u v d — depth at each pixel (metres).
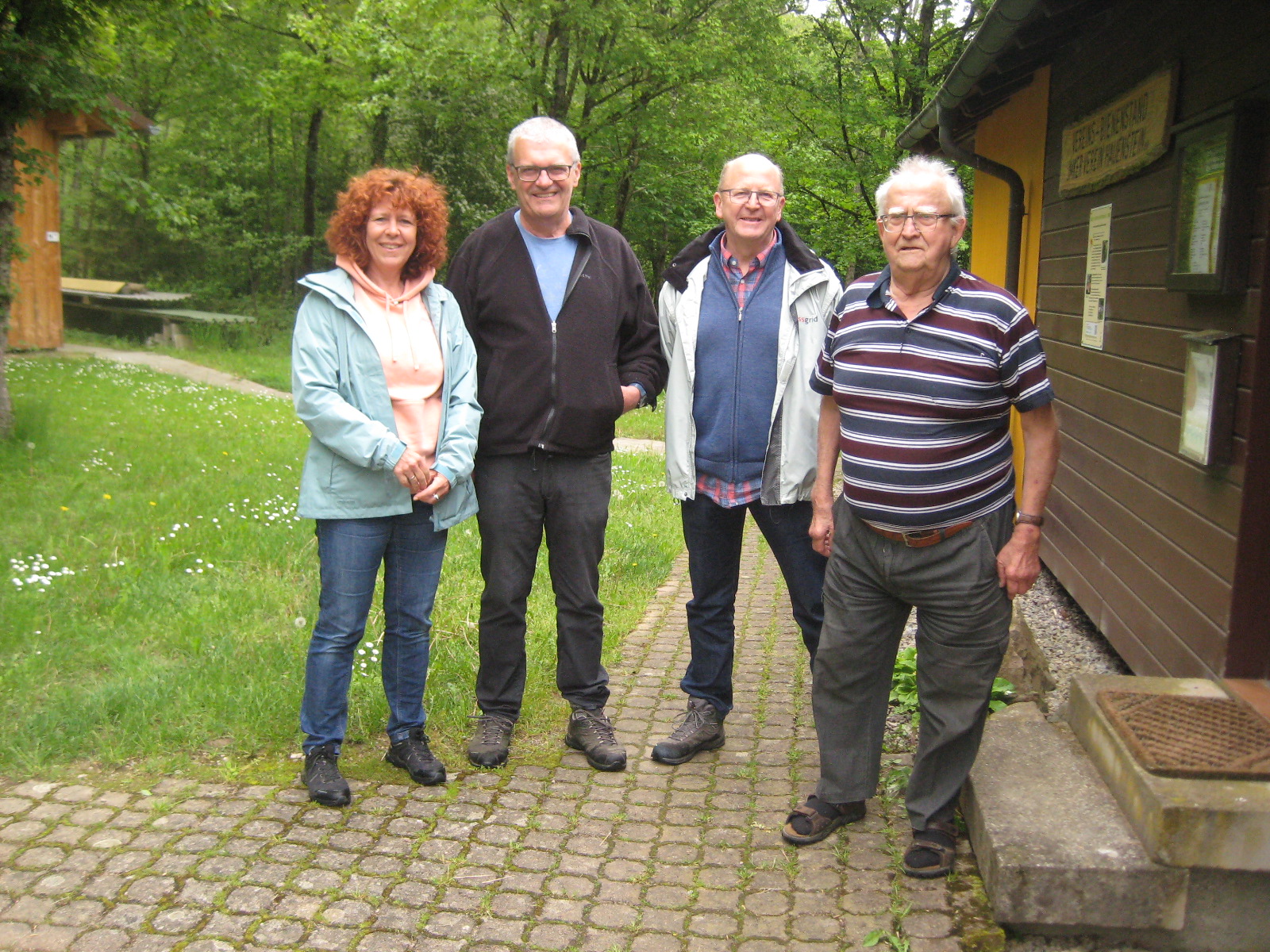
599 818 3.18
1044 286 6.29
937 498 2.71
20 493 6.77
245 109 25.91
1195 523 3.61
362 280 3.23
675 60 16.59
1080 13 4.73
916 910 2.68
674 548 6.78
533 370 3.43
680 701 4.21
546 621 4.98
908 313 2.71
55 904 2.64
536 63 17.91
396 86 17.09
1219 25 3.57
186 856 2.87
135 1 8.17
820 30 15.59
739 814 3.22
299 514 3.20
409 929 2.60
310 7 18.81
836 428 3.11
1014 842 2.57
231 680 3.93
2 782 3.23
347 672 3.26
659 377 3.65
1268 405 3.12
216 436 9.80
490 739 3.55
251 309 25.80
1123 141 4.53
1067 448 5.56
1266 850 2.38
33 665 3.98
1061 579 5.53
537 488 3.51
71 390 12.09
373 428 3.10
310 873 2.82
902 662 4.32
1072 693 3.25
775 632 5.15
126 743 3.46
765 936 2.59
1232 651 3.23
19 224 15.66
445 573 5.63
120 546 5.65
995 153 7.71
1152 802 2.48
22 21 7.56
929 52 14.66
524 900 2.74
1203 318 3.61
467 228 22.73
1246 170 3.21
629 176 20.38
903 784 3.38
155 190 9.06
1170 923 2.46
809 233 16.62
